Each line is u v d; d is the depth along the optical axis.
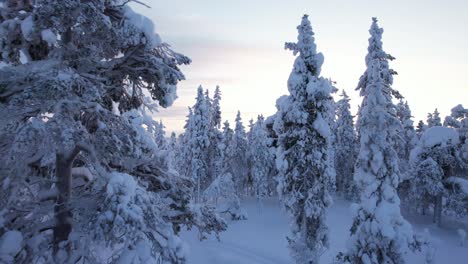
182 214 8.10
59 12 5.41
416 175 42.16
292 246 23.39
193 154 50.00
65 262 6.22
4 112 5.58
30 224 6.77
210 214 8.81
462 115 47.81
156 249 6.22
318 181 23.05
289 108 23.25
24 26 5.73
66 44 6.95
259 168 55.59
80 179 8.03
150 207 5.98
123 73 7.81
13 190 5.85
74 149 6.78
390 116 19.22
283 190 23.83
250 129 68.88
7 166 5.83
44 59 6.87
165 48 7.81
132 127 7.05
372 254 18.88
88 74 6.50
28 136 4.93
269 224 45.06
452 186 41.66
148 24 6.72
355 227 20.08
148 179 8.05
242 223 45.84
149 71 7.45
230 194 48.84
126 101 8.59
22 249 6.01
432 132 43.19
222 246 33.84
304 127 22.92
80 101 5.84
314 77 23.05
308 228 23.31
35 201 6.65
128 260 5.61
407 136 54.38
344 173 58.34
